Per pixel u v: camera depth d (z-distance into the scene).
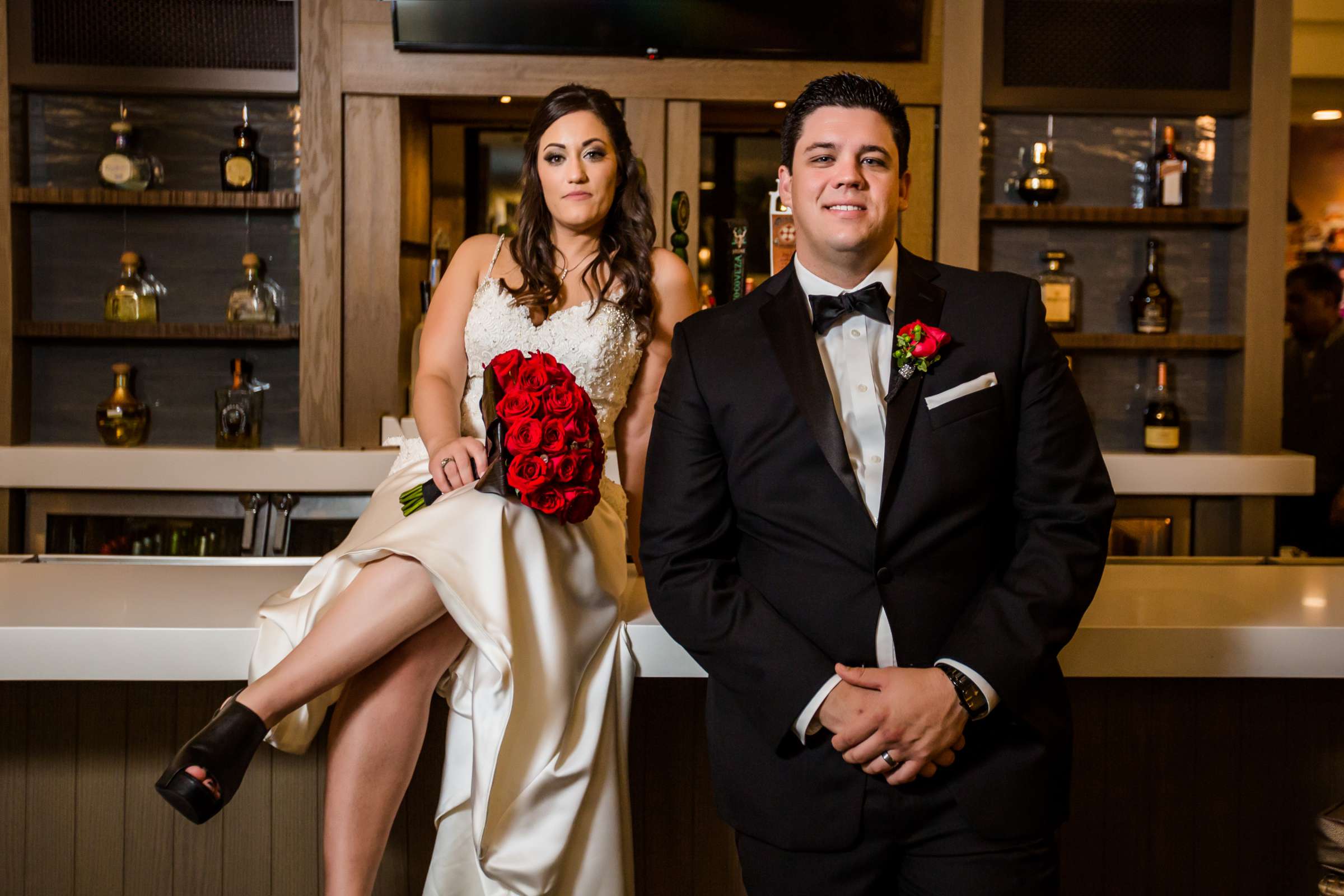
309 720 1.47
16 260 3.74
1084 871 1.71
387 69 3.67
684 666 1.56
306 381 3.73
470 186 4.04
